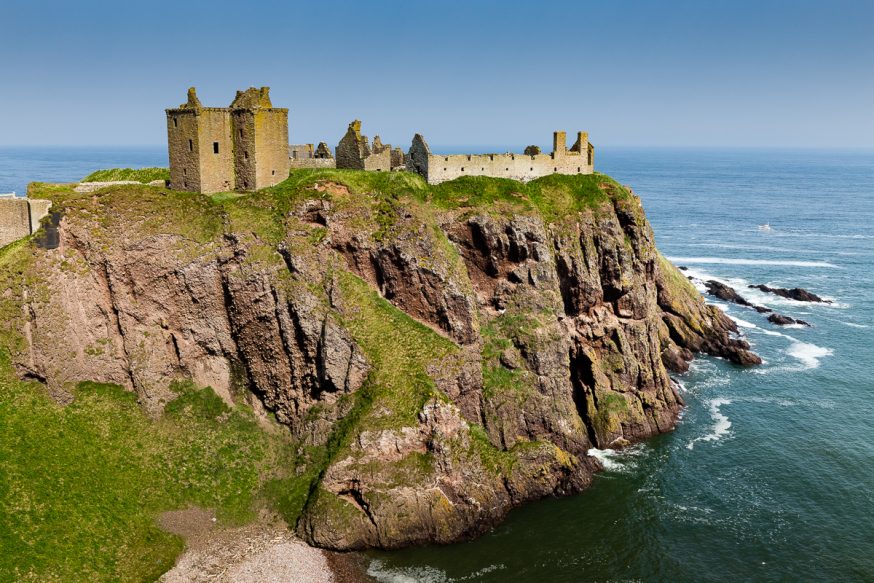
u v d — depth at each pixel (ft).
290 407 262.88
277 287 260.01
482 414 275.18
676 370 370.12
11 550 199.00
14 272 240.53
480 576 219.41
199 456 248.11
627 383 311.68
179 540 223.51
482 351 287.48
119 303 253.24
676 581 218.18
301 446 253.03
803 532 239.30
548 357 290.97
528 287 299.99
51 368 240.73
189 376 263.70
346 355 256.73
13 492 211.82
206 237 262.88
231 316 263.08
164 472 240.12
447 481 242.37
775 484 266.57
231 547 224.74
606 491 264.11
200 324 262.88
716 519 247.09
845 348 408.87
